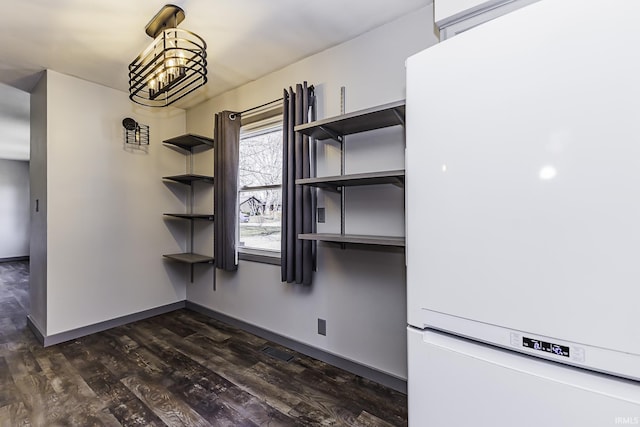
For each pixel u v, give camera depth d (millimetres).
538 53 744
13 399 1808
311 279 2264
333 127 1980
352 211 2137
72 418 1646
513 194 781
